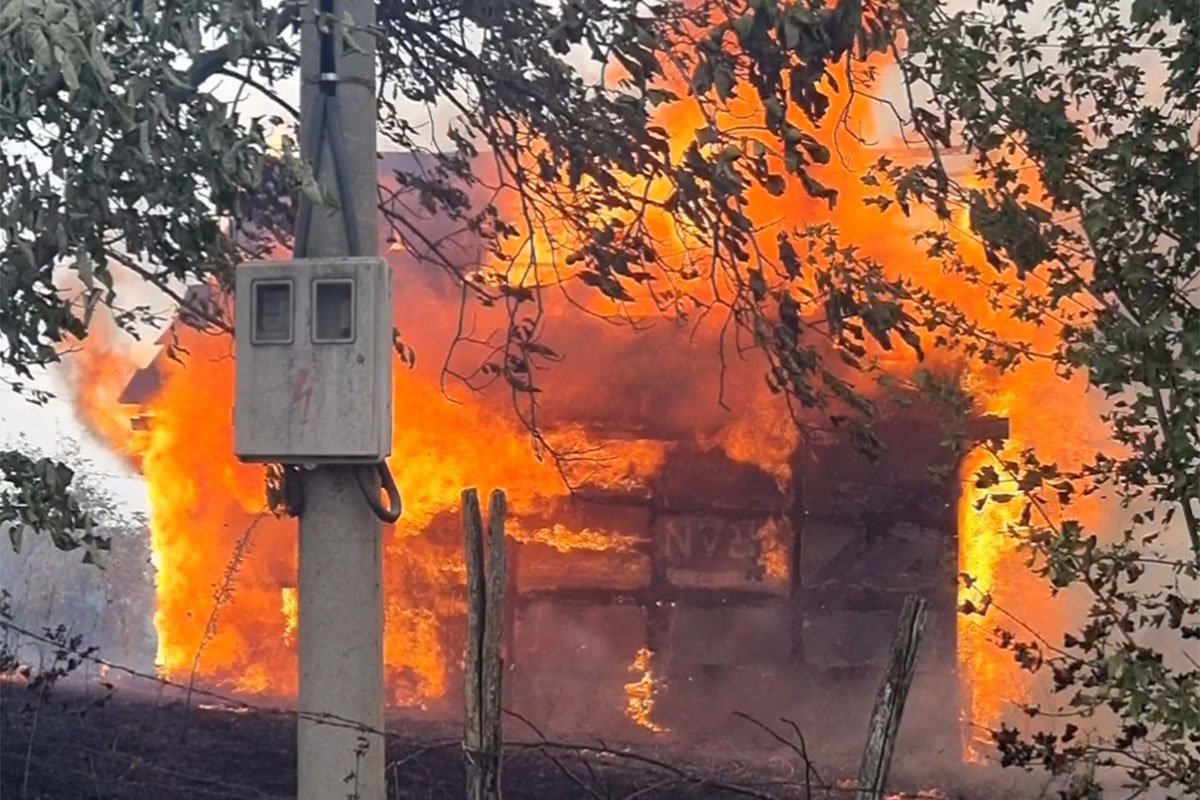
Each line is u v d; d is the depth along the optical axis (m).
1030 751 5.24
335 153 5.54
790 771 9.68
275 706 12.45
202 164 5.50
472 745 4.27
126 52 5.19
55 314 5.77
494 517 4.34
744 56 6.85
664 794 7.96
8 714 9.27
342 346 5.27
